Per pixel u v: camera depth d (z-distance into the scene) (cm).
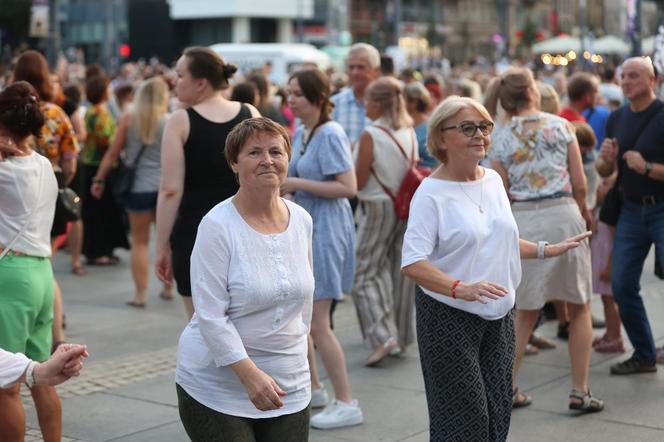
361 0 9275
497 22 10356
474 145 491
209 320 413
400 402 716
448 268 493
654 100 739
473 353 493
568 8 11194
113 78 2586
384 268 812
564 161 687
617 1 9944
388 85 788
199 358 425
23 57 841
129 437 651
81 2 7900
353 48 909
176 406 715
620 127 751
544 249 515
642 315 765
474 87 1355
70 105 1184
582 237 519
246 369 410
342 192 669
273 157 422
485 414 493
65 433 659
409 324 830
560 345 871
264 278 418
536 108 695
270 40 8631
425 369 503
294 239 429
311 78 670
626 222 755
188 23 8544
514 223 500
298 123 852
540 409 695
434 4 9612
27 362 384
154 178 1040
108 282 1181
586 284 680
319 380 757
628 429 652
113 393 746
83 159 1262
